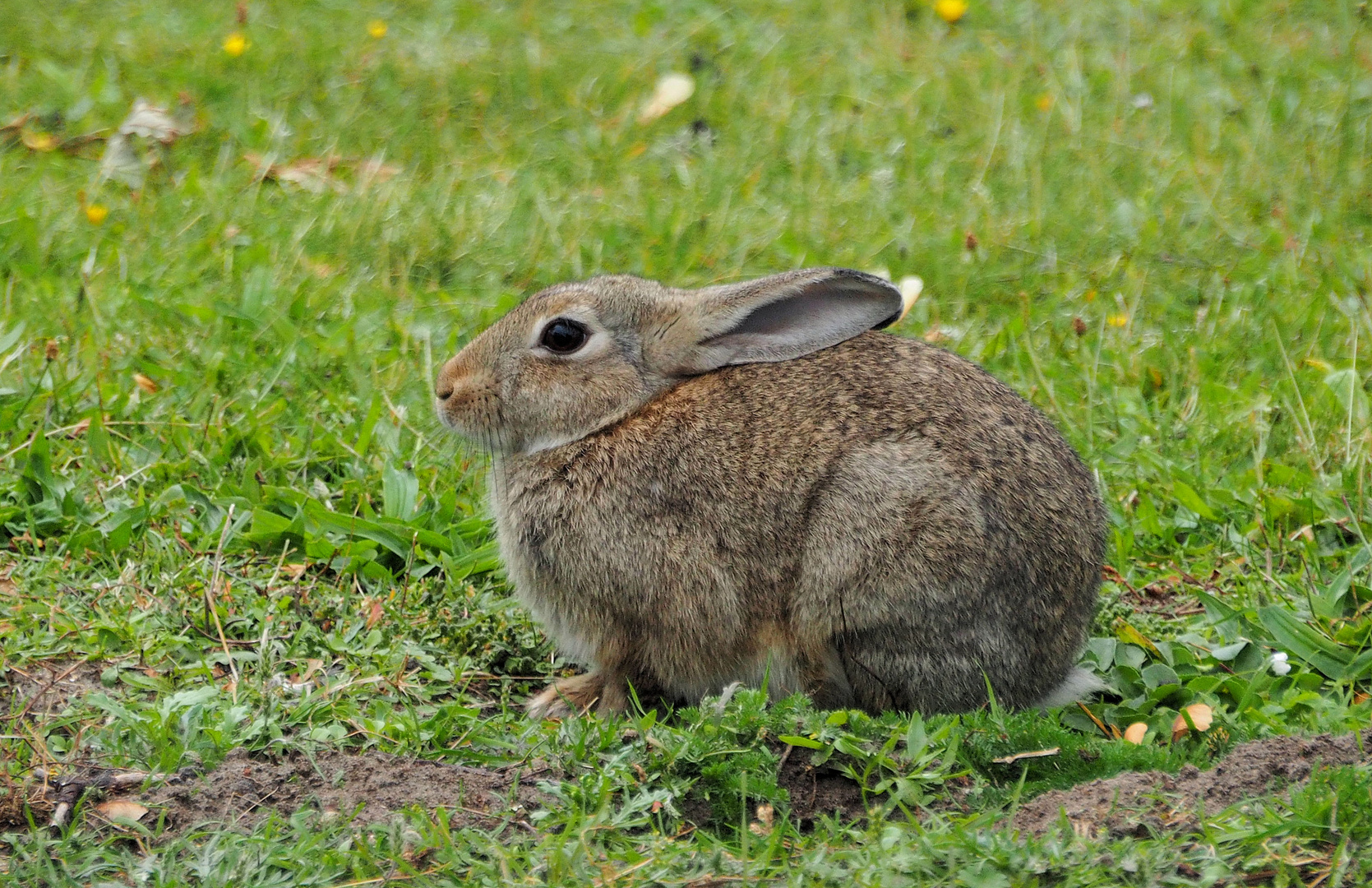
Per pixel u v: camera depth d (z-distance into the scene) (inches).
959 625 332.2
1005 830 275.4
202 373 475.2
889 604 332.5
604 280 380.2
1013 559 334.0
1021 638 338.6
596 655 361.7
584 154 663.8
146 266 539.8
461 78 735.7
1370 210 607.8
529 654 382.9
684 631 350.6
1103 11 826.8
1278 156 641.0
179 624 361.7
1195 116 685.3
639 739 311.7
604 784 291.0
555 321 364.5
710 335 363.3
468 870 269.6
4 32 757.3
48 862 264.4
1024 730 316.5
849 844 283.1
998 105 690.2
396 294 539.5
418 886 263.7
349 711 331.6
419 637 372.8
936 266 561.9
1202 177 629.9
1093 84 725.9
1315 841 269.3
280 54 749.3
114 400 455.2
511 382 365.7
